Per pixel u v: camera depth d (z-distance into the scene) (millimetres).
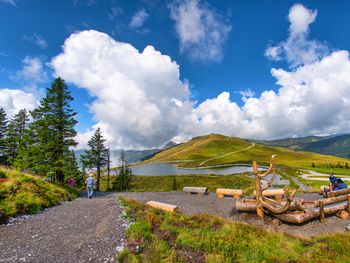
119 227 9664
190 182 69312
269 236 8719
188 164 173000
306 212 11625
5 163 39750
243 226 9719
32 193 14031
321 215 11938
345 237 8172
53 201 15234
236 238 8281
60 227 10031
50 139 27109
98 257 7043
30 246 7855
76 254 7258
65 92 30031
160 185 71750
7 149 41062
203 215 11852
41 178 20375
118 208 13289
